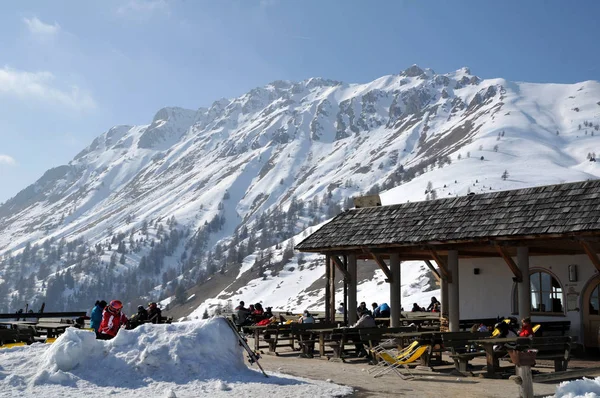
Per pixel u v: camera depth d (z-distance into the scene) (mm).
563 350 13234
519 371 9906
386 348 16188
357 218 20562
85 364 11367
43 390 10359
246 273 177500
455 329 17578
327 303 20891
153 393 10375
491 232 16375
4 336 16094
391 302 19234
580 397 9234
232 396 10203
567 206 15914
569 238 15219
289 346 20078
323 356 16719
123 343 11789
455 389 11430
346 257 20859
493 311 20781
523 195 17281
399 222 19125
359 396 10633
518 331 17031
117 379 11031
